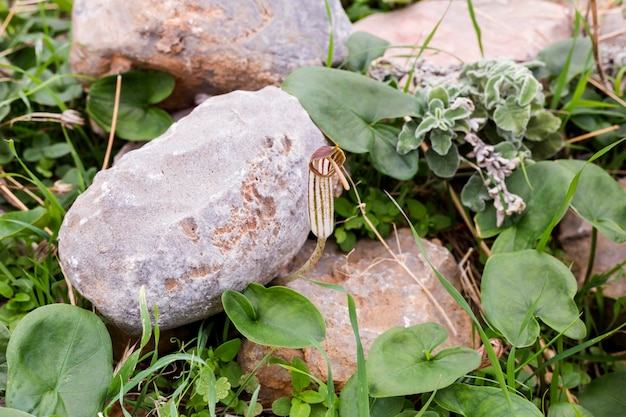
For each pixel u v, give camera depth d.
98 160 0.82
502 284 0.67
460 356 0.64
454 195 0.78
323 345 0.67
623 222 0.71
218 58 0.76
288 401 0.66
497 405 0.62
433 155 0.75
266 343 0.63
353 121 0.72
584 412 0.65
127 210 0.65
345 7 0.98
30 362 0.62
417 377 0.62
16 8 0.92
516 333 0.65
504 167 0.74
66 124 0.81
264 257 0.67
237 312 0.65
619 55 0.84
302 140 0.69
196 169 0.66
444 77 0.81
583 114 0.82
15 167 0.82
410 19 0.93
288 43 0.77
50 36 0.92
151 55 0.76
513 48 0.88
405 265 0.73
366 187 0.77
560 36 0.91
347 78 0.73
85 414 0.61
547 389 0.70
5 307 0.70
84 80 0.81
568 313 0.66
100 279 0.64
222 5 0.75
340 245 0.74
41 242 0.74
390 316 0.70
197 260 0.64
